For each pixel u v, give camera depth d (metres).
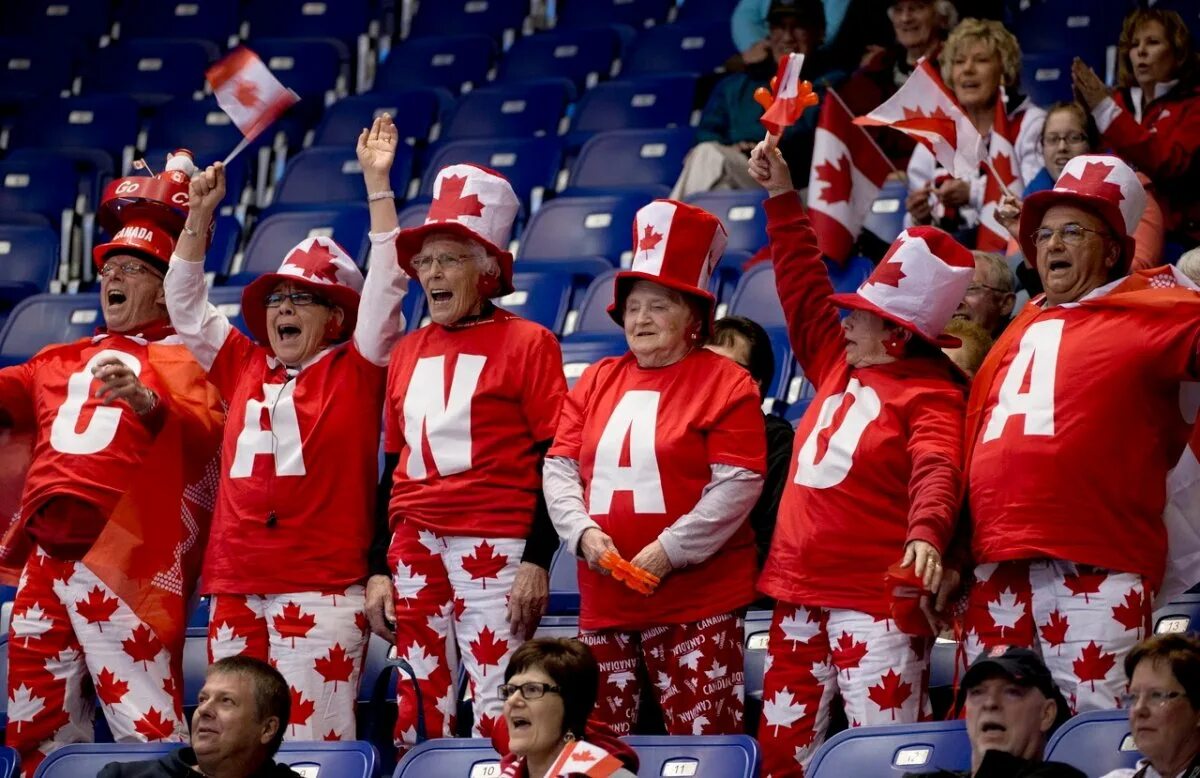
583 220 19.00
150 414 12.46
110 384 12.21
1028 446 9.83
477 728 11.14
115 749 11.20
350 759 10.77
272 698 10.48
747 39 20.62
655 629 10.73
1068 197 10.16
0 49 25.53
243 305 12.29
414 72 24.48
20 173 21.92
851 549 10.34
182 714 12.41
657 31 23.56
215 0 26.28
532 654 9.55
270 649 11.66
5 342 18.45
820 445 10.57
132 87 25.02
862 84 17.84
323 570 11.68
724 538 10.61
